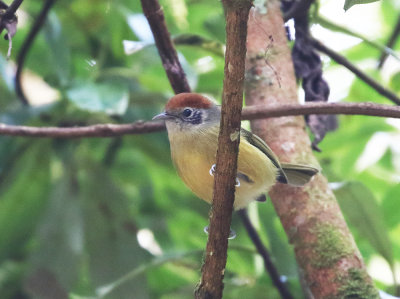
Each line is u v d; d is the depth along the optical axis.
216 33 10.48
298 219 6.97
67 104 9.51
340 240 6.71
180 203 10.41
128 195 10.61
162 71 10.94
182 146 7.58
